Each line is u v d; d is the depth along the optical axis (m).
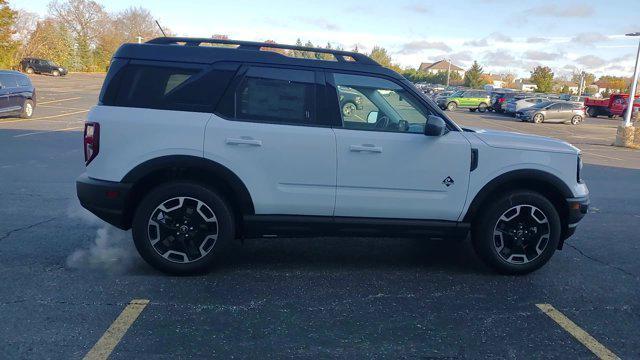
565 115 34.16
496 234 4.88
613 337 3.83
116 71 4.49
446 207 4.76
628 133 21.47
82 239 5.68
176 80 4.51
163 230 4.57
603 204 8.80
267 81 4.57
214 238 4.61
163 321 3.81
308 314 4.02
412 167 4.66
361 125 4.66
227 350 3.45
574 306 4.36
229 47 4.75
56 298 4.14
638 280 5.04
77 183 4.55
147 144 4.42
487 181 4.76
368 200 4.66
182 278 4.64
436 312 4.14
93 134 4.42
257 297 4.30
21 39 58.03
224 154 4.46
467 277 4.95
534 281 4.90
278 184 4.57
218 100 4.52
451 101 43.47
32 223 6.24
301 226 4.68
